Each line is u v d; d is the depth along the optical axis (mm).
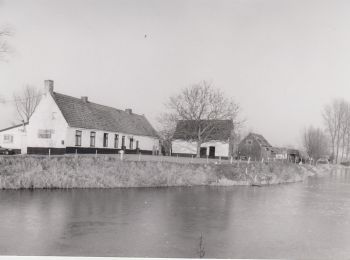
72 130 37531
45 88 38219
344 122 77625
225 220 18719
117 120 47562
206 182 32688
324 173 57438
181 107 45594
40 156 28234
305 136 78938
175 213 19922
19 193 23672
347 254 14047
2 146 40344
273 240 15500
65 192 24781
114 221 17656
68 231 15742
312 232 16906
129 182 28750
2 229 15711
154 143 55344
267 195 27766
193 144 52438
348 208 23047
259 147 67562
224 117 45875
